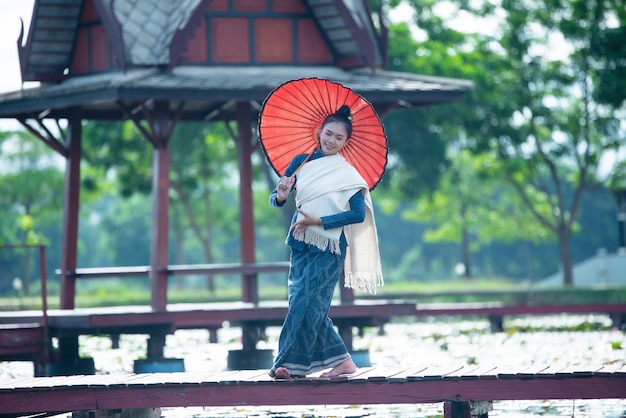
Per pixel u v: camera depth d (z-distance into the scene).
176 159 66.88
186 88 24.70
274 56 26.98
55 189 87.06
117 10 26.08
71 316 23.98
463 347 30.39
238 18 26.77
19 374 26.97
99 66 26.80
